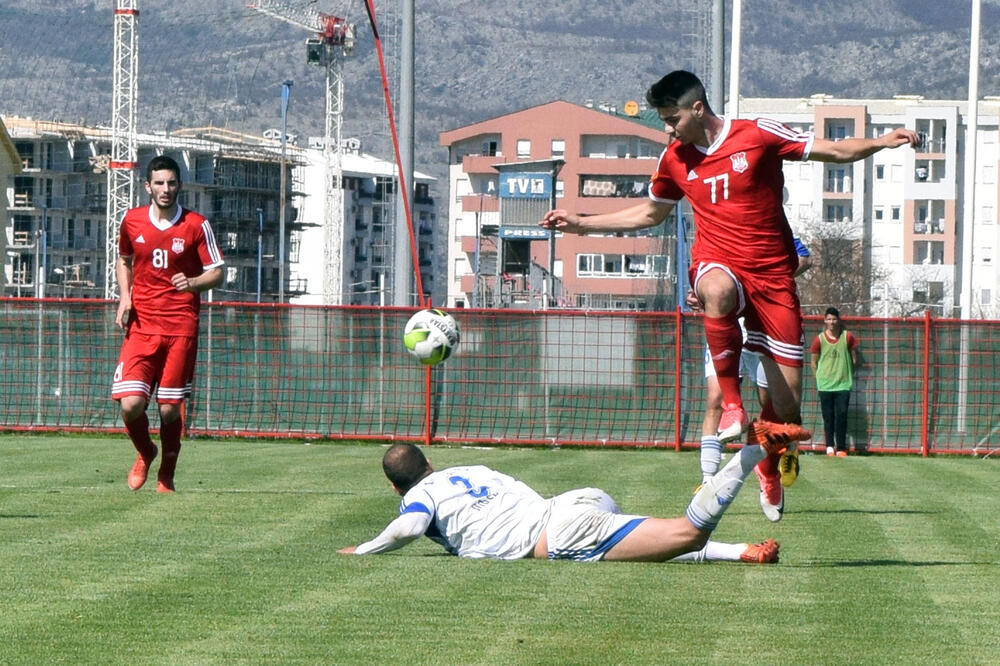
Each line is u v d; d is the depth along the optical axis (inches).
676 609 461.7
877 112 7352.4
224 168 7101.4
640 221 650.8
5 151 4618.6
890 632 427.5
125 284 836.0
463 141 7308.1
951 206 7229.3
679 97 590.6
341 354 1540.4
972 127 1919.3
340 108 6456.7
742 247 601.0
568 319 1529.3
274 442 1517.0
